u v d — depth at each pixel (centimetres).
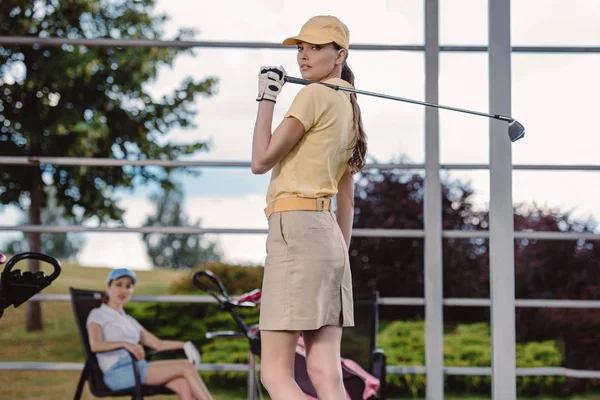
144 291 1347
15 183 1222
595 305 505
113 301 527
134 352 500
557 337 800
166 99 1291
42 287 303
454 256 838
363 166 350
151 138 1291
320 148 319
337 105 324
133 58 1219
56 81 1161
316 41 332
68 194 1259
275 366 319
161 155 1298
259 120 319
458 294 837
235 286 959
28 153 1211
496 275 458
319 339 322
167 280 1454
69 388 885
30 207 1231
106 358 512
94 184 1263
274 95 322
